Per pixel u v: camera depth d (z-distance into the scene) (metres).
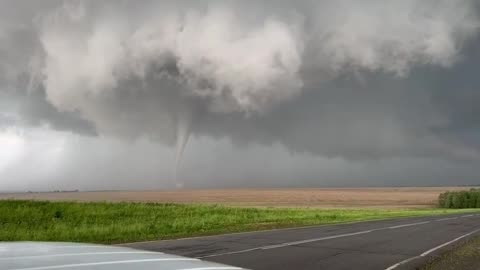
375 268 10.51
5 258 2.43
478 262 11.57
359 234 18.81
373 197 150.62
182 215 26.25
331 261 11.29
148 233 18.28
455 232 20.59
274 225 23.08
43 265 2.24
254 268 10.15
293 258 11.62
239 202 105.31
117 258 2.63
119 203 29.56
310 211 37.66
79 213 23.45
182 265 2.53
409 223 27.08
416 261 11.62
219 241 15.30
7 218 20.00
